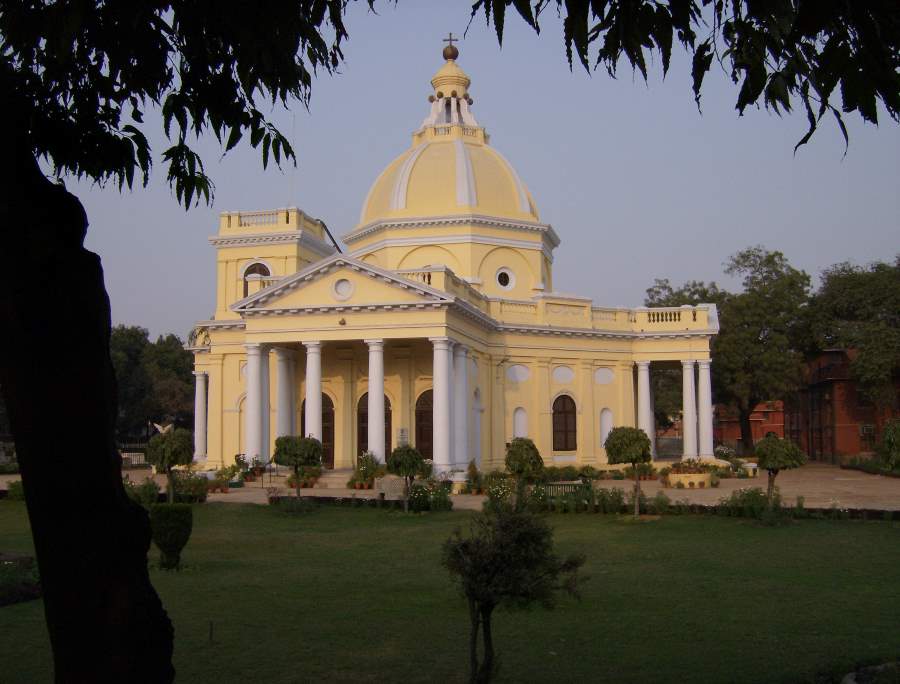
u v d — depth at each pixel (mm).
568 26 4582
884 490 31766
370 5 5828
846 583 14797
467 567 8766
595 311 43438
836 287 53219
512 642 11156
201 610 12977
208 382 44906
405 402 38188
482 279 41594
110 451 4477
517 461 25219
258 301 35312
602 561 17234
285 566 16906
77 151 6520
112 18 6168
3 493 28625
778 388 50531
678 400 66125
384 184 44281
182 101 6676
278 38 6293
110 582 4344
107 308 4590
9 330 4219
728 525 21859
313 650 10758
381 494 26594
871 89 3910
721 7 4910
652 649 10766
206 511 25406
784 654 10453
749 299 50781
